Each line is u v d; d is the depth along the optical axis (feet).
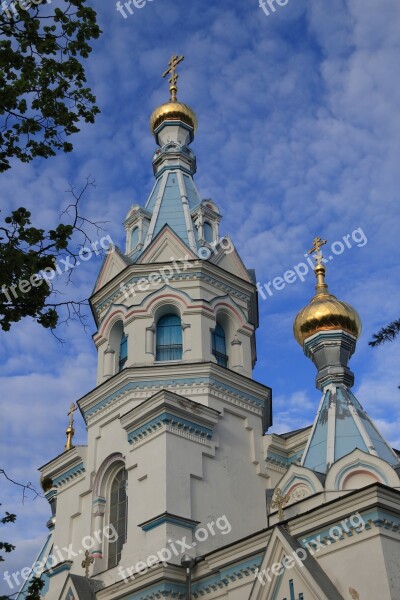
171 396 88.99
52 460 102.06
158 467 86.33
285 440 99.96
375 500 64.39
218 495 89.04
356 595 63.31
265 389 101.65
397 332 67.82
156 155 128.26
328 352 96.99
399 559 63.87
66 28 54.34
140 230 113.91
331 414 86.94
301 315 100.58
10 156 54.44
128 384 96.32
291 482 78.54
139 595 79.92
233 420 96.78
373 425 85.76
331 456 81.00
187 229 111.45
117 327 106.73
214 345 103.60
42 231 52.70
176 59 142.41
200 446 90.38
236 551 74.69
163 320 103.65
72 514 96.99
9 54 53.01
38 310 52.49
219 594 75.87
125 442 93.66
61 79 55.26
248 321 107.65
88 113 56.44
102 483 95.55
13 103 53.21
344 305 100.01
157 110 135.23
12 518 54.03
